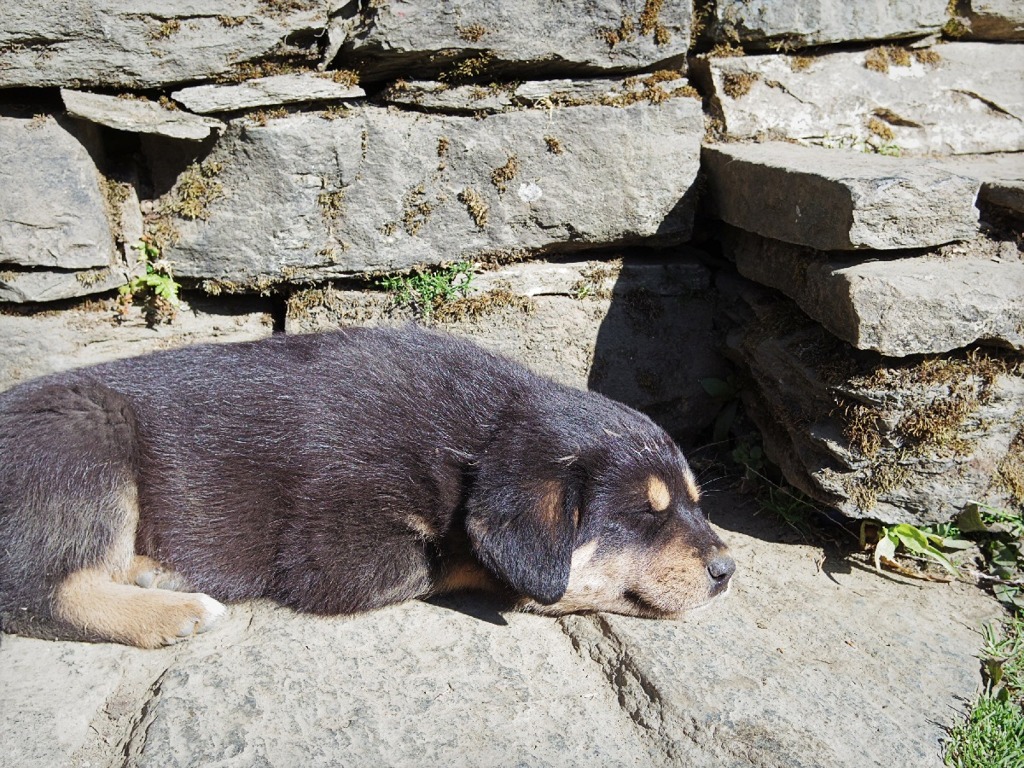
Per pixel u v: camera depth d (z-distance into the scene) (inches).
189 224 30.4
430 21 29.2
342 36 29.4
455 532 25.5
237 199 30.0
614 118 31.2
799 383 29.1
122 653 24.3
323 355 27.0
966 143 34.9
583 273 32.6
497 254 32.1
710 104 33.4
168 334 31.4
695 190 32.4
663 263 33.2
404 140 30.3
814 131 33.9
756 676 23.7
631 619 25.8
